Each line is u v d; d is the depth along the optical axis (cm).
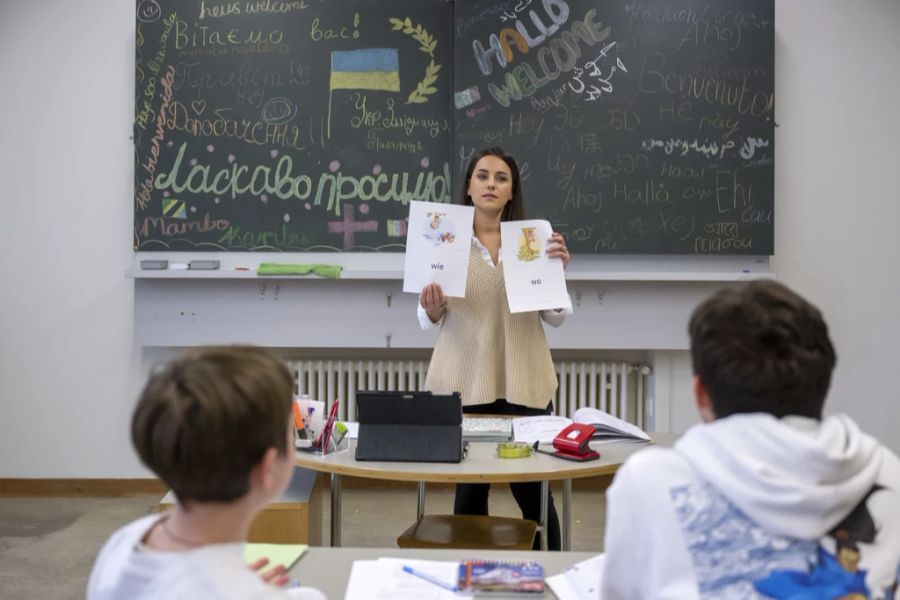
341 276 376
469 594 117
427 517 223
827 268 393
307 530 216
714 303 92
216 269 380
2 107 391
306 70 384
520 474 184
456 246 232
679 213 380
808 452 81
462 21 378
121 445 398
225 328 390
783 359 86
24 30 389
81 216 394
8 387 397
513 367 236
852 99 390
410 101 384
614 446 214
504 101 378
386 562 129
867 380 396
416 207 233
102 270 395
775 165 391
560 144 380
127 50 392
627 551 89
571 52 378
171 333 389
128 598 80
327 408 404
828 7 388
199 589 77
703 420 97
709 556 84
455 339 239
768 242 381
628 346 388
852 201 392
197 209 385
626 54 379
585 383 404
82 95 392
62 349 396
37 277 395
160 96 383
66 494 398
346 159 385
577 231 381
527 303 228
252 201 386
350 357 414
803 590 81
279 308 391
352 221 386
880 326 395
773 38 380
